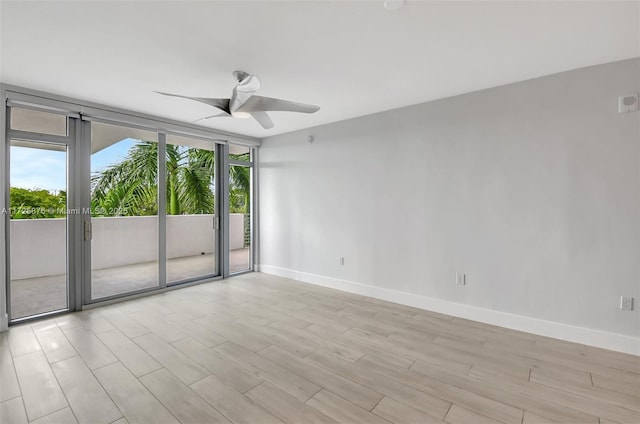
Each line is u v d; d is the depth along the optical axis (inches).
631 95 99.7
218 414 72.6
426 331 119.8
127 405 75.5
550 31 84.0
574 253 110.1
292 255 201.3
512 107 121.1
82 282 143.3
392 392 81.2
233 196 215.9
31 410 73.5
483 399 78.2
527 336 115.2
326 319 132.0
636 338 100.3
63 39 87.5
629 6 72.7
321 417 71.7
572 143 109.6
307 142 190.5
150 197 212.7
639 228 100.0
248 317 134.0
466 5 72.8
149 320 130.4
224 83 119.9
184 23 80.0
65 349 104.0
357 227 168.9
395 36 86.8
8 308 123.0
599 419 70.9
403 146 150.6
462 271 134.5
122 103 142.4
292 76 114.0
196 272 216.5
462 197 133.9
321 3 71.9
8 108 123.5
